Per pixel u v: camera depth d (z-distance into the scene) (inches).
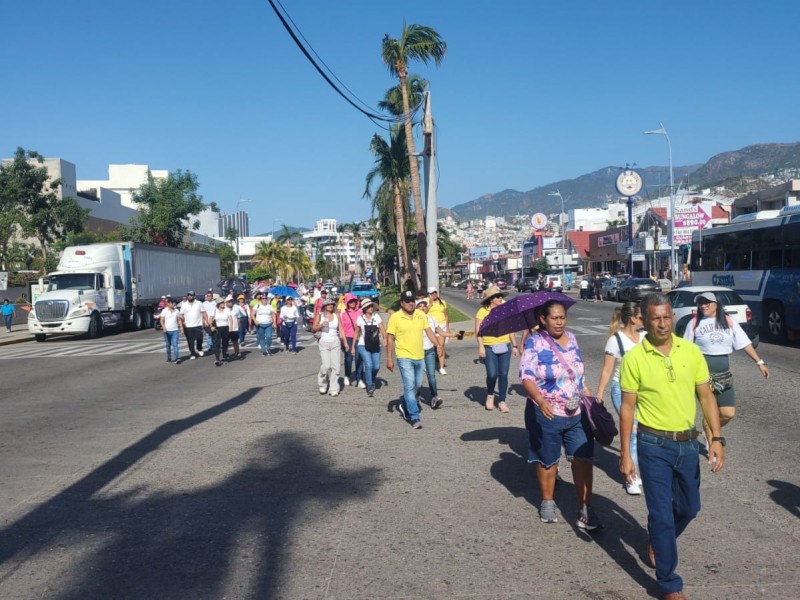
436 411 435.2
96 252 1315.2
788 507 241.1
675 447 174.1
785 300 760.3
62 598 183.8
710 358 305.4
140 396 534.9
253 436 374.9
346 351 556.1
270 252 4562.0
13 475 305.4
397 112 1617.9
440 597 179.2
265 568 200.1
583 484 220.4
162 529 233.8
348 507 253.1
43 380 660.7
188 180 2450.8
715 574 189.6
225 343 765.9
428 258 999.0
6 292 1736.0
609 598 177.2
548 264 4077.3
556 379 223.5
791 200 1962.4
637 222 2957.7
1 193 2076.8
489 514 242.4
